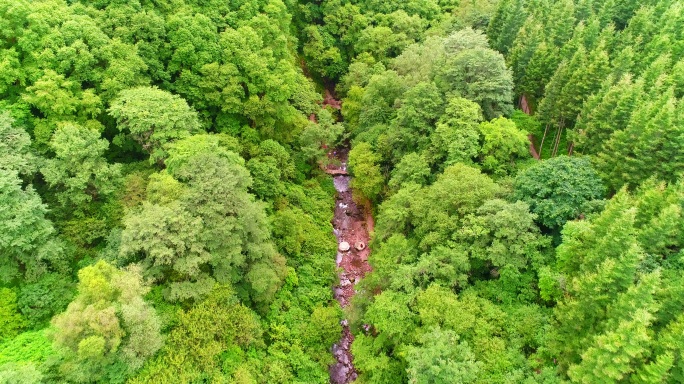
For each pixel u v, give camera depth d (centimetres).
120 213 4628
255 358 4419
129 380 3534
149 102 4941
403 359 4153
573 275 3938
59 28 4828
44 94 4453
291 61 8088
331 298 5612
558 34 7712
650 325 3228
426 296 4141
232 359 4194
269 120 6556
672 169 4597
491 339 3856
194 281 4341
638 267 3500
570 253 3997
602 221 3816
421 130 6325
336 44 9575
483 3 9738
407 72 7656
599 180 4656
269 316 4912
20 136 4284
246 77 6300
